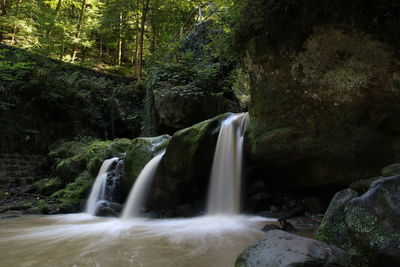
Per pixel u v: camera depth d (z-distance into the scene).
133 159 6.41
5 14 14.42
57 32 14.97
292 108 4.42
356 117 3.79
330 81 3.91
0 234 3.81
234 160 5.34
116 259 2.49
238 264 1.91
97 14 18.75
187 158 5.26
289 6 4.05
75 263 2.39
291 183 4.98
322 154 4.18
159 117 9.48
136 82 13.89
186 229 3.94
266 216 4.72
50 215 6.02
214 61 9.29
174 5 15.06
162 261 2.40
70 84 11.31
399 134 3.51
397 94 3.38
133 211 5.72
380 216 1.75
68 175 8.29
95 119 12.12
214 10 9.64
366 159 3.82
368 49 3.50
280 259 1.69
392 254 1.59
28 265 2.37
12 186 9.18
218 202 5.30
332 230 2.18
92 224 4.68
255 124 5.00
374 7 3.33
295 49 4.19
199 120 9.35
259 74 4.81
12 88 10.04
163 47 12.09
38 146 10.30
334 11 3.64
